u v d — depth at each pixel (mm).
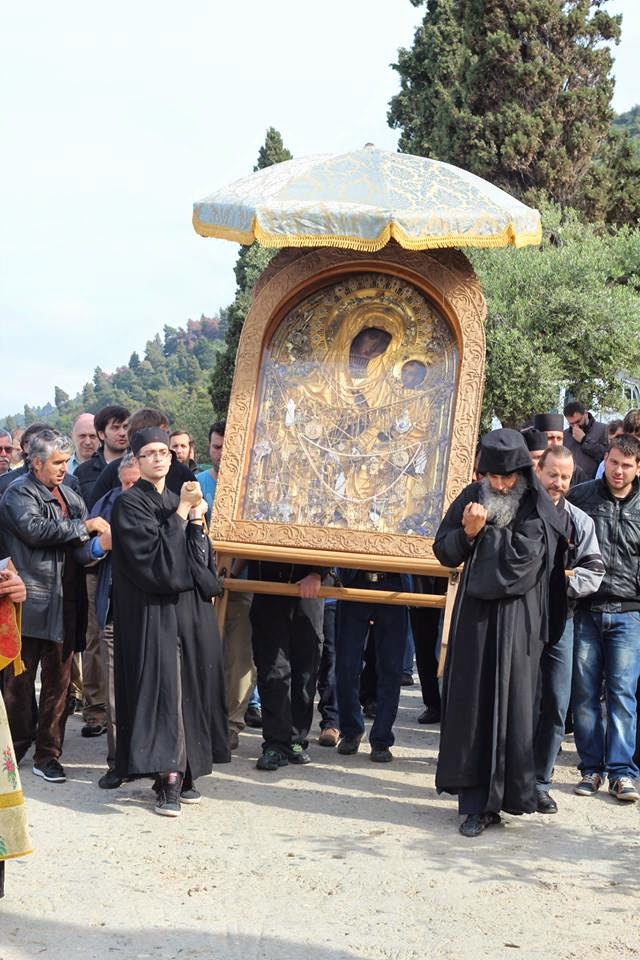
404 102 37062
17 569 8500
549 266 24156
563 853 7180
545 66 30750
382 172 8758
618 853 7207
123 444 10859
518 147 30469
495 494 7766
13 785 5855
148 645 7805
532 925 6004
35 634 8484
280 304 9234
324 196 8656
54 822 7531
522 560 7484
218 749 8047
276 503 8969
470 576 7586
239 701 9594
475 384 8812
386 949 5664
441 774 7578
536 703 7715
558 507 8445
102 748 9688
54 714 8609
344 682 9500
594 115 31219
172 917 6008
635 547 8609
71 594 8695
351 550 8734
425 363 9070
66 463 8828
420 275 8984
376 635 9375
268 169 9125
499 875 6746
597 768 8664
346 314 9266
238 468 9031
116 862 6797
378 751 9320
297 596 9164
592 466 14961
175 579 7730
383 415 9039
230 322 42625
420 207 8484
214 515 8977
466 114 31500
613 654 8578
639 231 27328
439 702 10867
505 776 7512
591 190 30797
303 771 8984
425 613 10648
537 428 10039
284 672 9039
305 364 9234
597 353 24125
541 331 24281
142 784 8555
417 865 6883
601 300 23984
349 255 9125
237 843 7215
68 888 6363
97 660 10008
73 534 8508
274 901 6262
